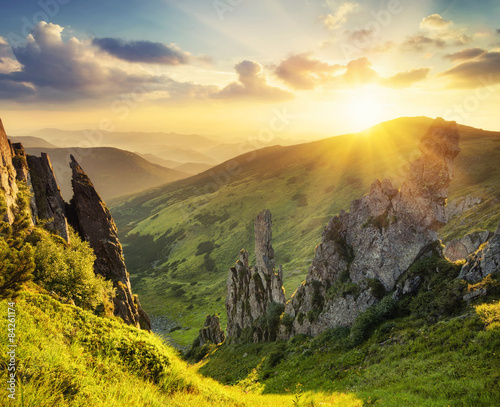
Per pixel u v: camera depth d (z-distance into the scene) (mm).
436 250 39312
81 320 15789
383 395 18328
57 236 36594
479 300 28562
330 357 36500
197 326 132500
